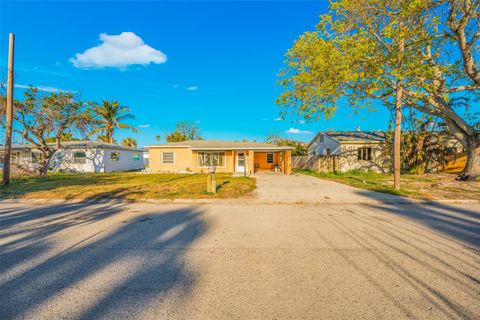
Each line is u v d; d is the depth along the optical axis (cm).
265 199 791
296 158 2752
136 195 851
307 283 272
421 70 830
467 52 938
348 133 2372
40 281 278
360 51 834
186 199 799
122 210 659
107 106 3128
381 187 1021
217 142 2248
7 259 339
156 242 409
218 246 389
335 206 712
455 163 1764
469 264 321
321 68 911
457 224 516
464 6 831
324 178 1501
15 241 413
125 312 220
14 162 1678
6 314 217
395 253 359
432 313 218
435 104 1221
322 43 906
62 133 1845
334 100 1020
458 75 1030
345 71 855
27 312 220
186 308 226
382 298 243
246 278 284
